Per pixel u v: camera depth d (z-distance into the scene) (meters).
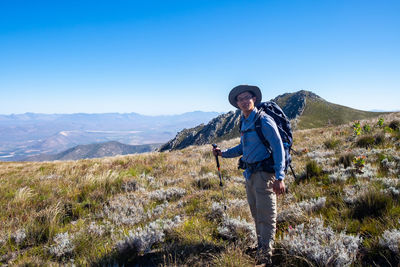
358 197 3.81
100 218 5.29
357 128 10.54
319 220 3.31
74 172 11.16
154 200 6.33
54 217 4.81
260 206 2.91
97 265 3.06
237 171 8.27
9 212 5.62
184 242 3.40
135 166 11.95
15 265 3.18
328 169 6.14
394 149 7.05
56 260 3.39
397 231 2.70
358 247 2.73
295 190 5.27
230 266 2.66
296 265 2.62
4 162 23.55
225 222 3.78
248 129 2.98
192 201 5.68
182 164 11.48
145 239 3.46
